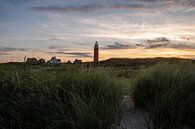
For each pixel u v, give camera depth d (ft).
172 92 17.12
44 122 14.56
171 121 15.85
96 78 18.26
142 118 17.13
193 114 16.35
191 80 19.25
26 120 14.67
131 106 19.45
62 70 19.67
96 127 14.23
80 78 17.93
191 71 20.79
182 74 20.08
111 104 16.16
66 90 16.42
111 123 14.70
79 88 16.98
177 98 16.97
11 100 14.98
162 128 15.70
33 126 14.62
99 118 14.37
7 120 14.34
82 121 14.17
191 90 18.43
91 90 16.93
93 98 16.01
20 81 16.38
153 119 16.11
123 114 17.06
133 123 16.37
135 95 19.53
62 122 14.20
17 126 14.38
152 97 18.79
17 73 17.08
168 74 19.81
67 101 15.37
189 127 16.30
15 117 14.43
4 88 15.49
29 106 15.02
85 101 15.60
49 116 14.52
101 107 15.17
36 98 15.34
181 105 16.56
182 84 18.51
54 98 15.64
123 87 20.67
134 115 17.65
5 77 16.37
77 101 15.40
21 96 15.20
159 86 18.90
